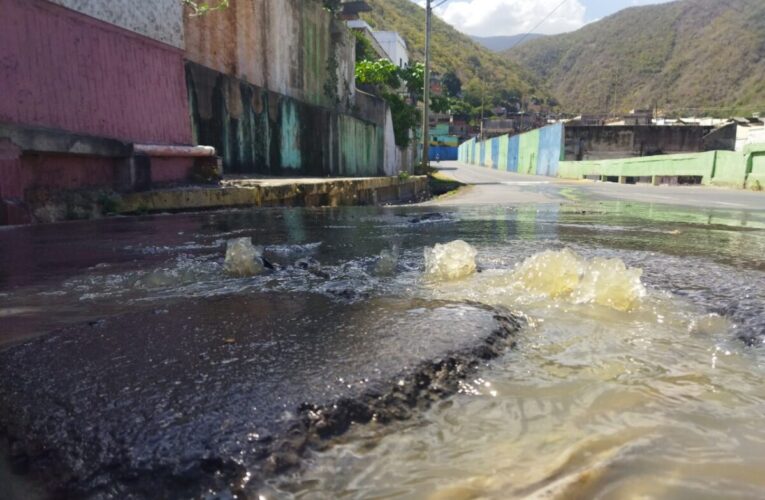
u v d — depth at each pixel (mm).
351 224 5109
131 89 6324
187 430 956
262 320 1659
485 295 2066
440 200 11445
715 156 17469
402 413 1092
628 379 1299
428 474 889
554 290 2119
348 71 17750
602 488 856
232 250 2646
